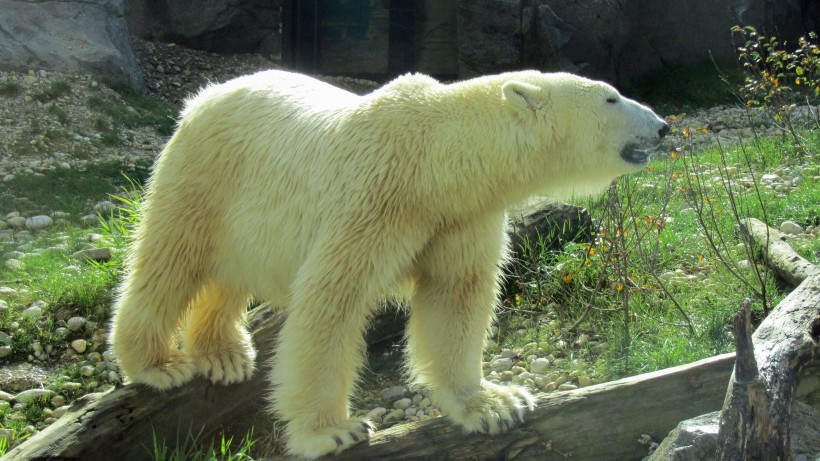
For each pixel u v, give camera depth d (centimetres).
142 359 403
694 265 573
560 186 390
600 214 632
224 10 1566
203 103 407
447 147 351
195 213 393
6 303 546
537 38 1463
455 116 357
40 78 1158
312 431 356
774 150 860
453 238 370
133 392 396
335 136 360
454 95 365
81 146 1044
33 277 595
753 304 497
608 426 355
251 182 381
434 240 371
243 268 393
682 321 494
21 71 1166
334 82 1636
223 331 431
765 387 287
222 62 1565
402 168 348
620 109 375
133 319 398
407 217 351
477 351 387
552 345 505
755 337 349
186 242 394
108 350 516
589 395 360
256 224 378
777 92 937
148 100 1248
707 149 991
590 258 555
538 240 586
